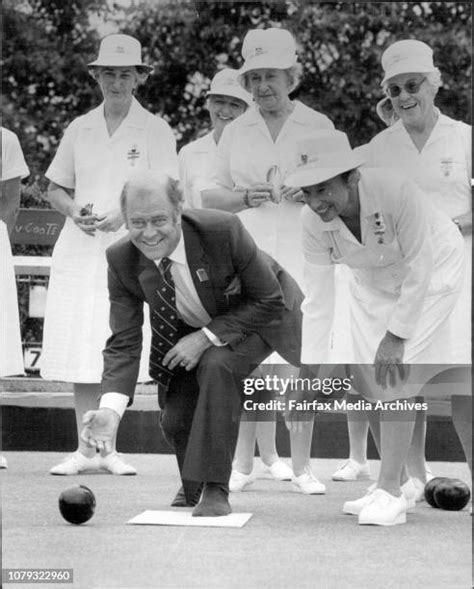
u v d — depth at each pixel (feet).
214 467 20.80
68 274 26.25
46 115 25.36
